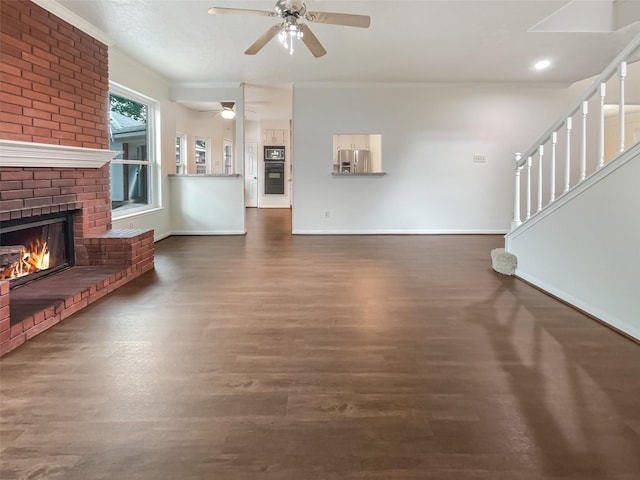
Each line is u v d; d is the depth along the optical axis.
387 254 5.59
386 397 1.99
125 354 2.45
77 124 3.84
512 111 7.23
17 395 1.98
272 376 2.20
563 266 3.50
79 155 3.78
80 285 3.38
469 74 6.48
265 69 6.07
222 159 10.44
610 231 2.91
